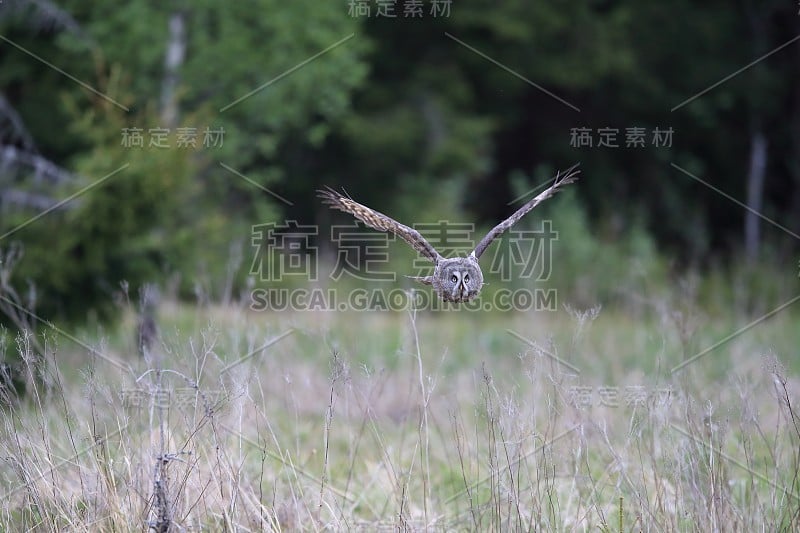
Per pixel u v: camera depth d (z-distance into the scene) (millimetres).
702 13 40094
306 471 11562
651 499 10508
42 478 9648
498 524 9438
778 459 10992
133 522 9500
